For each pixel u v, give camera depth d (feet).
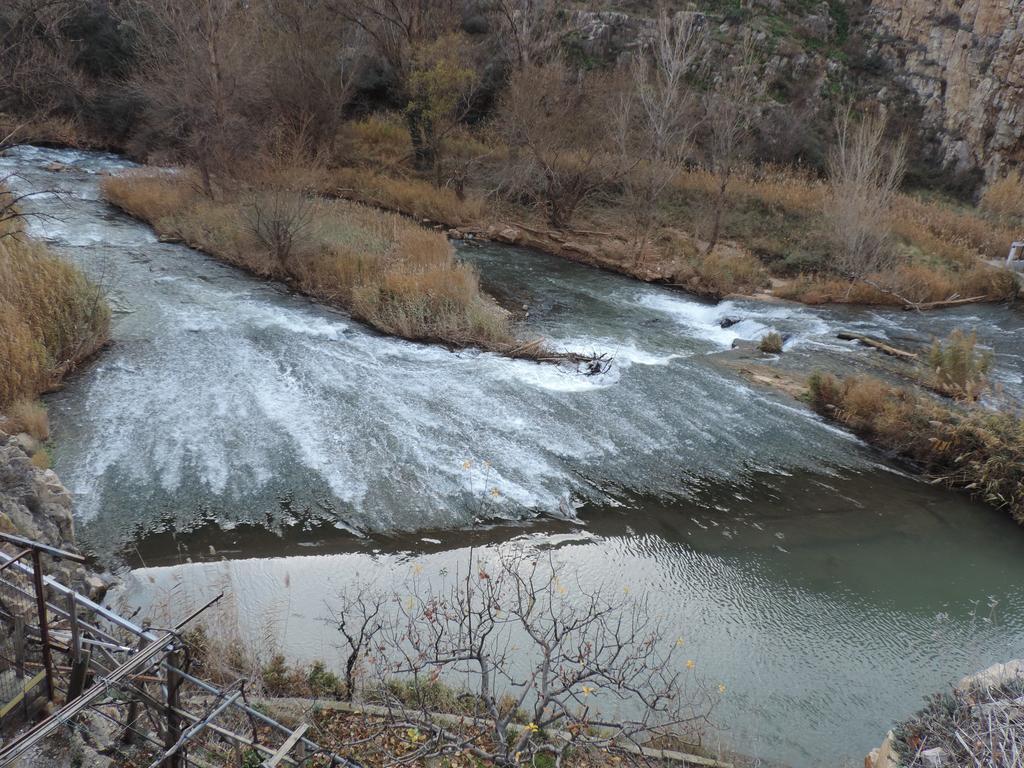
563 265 70.23
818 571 28.22
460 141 92.94
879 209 68.08
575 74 102.73
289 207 55.16
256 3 87.71
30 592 12.88
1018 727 15.43
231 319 45.55
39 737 9.94
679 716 19.98
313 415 35.04
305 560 25.35
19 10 71.72
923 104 108.58
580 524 29.25
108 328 40.37
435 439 34.12
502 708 18.19
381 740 16.37
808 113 104.01
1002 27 101.91
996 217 91.35
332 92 89.45
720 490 33.09
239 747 12.48
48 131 88.94
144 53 83.41
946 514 33.45
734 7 114.93
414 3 92.12
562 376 42.78
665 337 52.65
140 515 26.73
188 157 78.74
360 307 47.67
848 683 22.65
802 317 59.00
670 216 80.18
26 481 22.63
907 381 46.37
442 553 26.45
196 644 18.95
